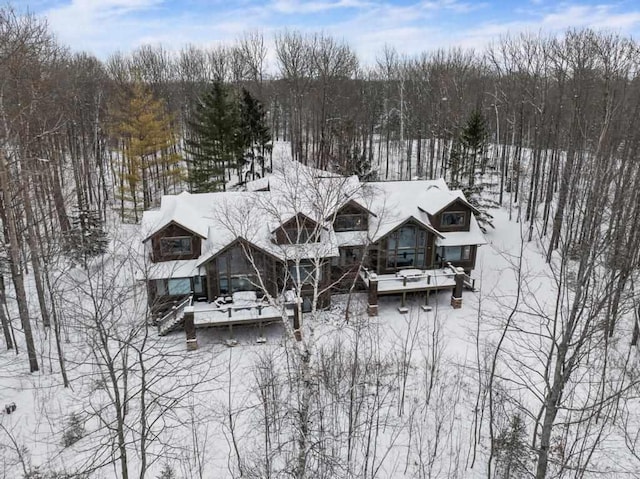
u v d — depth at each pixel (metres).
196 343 26.17
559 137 40.62
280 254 27.20
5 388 21.53
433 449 19.19
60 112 35.94
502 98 61.06
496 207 42.88
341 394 19.53
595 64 37.59
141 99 43.50
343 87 64.31
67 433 18.86
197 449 17.73
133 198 43.47
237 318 26.53
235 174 56.81
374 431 20.09
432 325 28.44
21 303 22.05
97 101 52.44
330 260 29.33
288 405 18.64
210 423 20.00
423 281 30.78
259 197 27.77
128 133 47.16
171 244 28.14
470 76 68.00
